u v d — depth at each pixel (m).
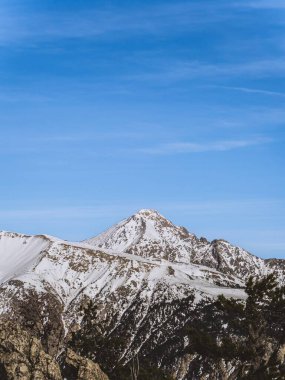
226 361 62.72
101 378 69.75
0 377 65.62
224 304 62.41
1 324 67.94
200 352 63.25
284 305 61.06
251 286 62.31
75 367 69.62
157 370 94.38
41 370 65.75
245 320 62.03
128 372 89.44
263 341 61.69
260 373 60.06
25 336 67.44
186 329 65.19
